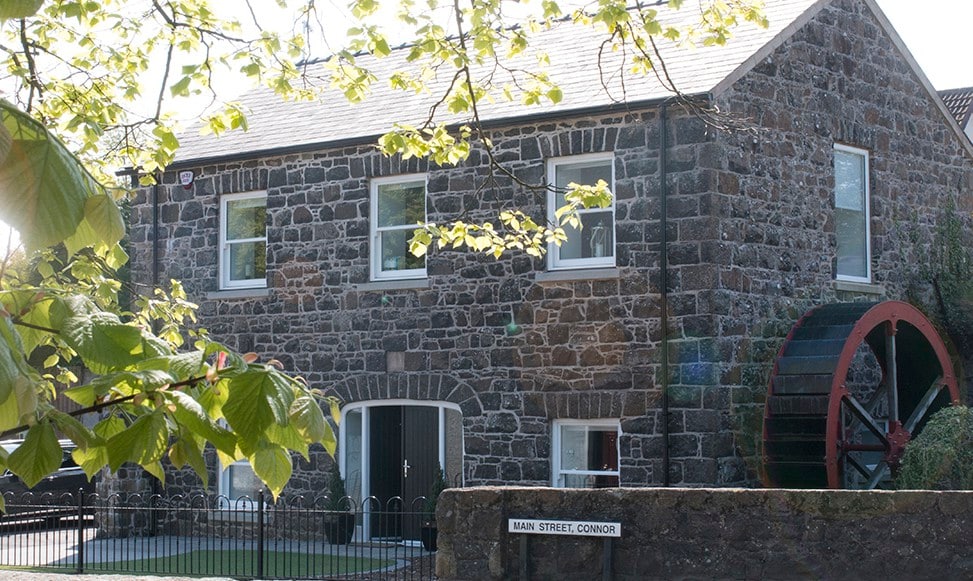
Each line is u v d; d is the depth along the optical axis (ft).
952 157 61.72
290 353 58.44
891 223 57.26
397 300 55.47
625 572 31.55
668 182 48.73
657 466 48.01
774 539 30.17
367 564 48.85
